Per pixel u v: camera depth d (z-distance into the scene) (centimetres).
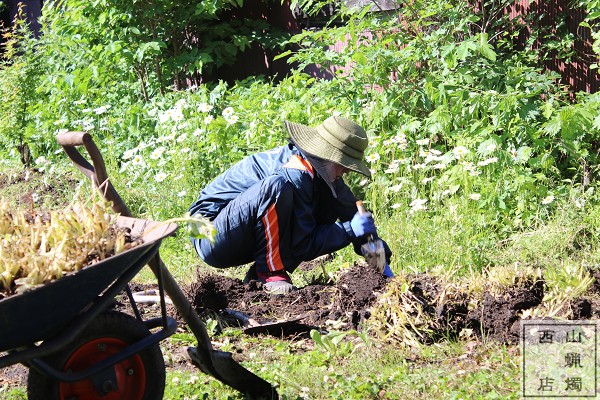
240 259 666
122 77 1205
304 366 509
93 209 418
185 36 1249
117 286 399
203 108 928
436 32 904
